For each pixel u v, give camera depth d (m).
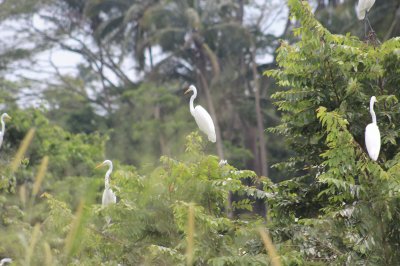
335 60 13.19
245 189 12.52
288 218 13.07
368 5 16.80
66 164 27.14
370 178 11.05
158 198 11.19
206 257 10.72
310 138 14.29
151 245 10.38
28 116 27.69
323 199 13.28
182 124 41.69
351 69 13.63
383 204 10.82
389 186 10.65
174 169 11.28
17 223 10.77
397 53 13.15
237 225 11.34
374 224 10.92
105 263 10.62
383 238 10.96
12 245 9.43
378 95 13.69
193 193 11.38
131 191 11.25
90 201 7.40
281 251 11.13
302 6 13.14
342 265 11.07
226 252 10.82
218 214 11.71
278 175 40.00
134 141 42.31
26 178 21.09
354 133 13.35
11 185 14.64
